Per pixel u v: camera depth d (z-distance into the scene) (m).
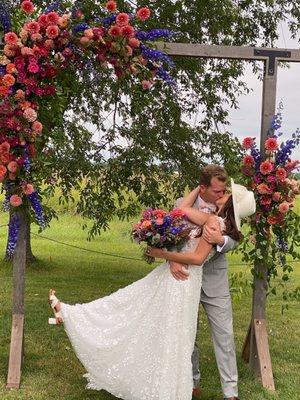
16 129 4.10
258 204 4.53
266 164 4.41
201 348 5.61
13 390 4.21
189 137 8.21
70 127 7.90
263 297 4.79
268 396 4.32
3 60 4.10
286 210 4.39
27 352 5.10
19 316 4.50
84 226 8.80
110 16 4.35
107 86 7.80
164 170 8.25
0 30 4.28
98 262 11.23
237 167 4.68
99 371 3.79
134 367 3.71
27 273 9.66
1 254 11.46
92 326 3.84
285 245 4.65
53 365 4.80
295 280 10.06
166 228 3.75
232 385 4.04
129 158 7.92
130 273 10.13
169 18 7.57
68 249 12.80
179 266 3.75
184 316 3.72
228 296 4.12
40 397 4.10
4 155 4.11
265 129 4.66
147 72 4.50
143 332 3.75
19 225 4.43
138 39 4.43
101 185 8.22
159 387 3.64
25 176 4.21
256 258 4.59
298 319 7.15
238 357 5.32
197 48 4.58
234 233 3.88
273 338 6.15
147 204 8.03
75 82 4.79
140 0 7.34
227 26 7.98
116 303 3.90
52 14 4.13
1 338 5.55
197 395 4.25
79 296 7.99
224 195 4.07
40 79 4.29
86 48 4.34
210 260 4.07
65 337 5.68
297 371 4.99
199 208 4.03
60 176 7.92
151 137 7.95
